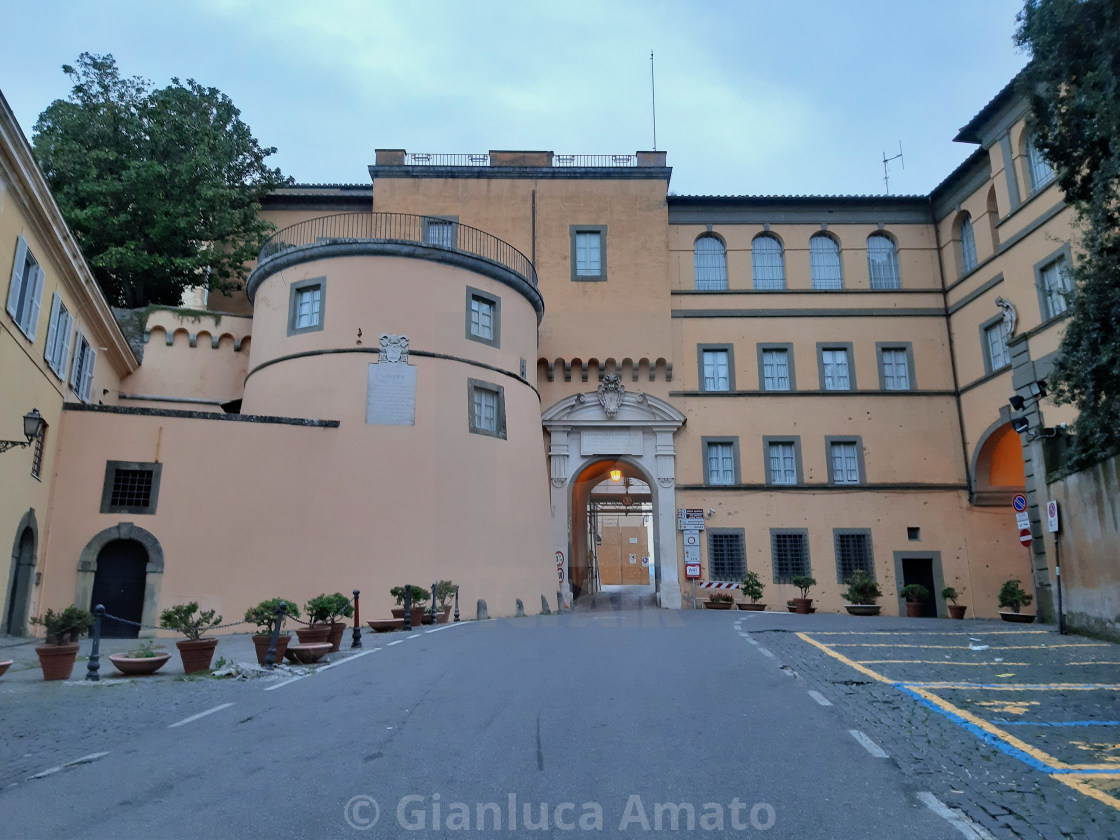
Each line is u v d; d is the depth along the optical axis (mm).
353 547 21016
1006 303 26266
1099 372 13570
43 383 17875
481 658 12336
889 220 32000
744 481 29484
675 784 6074
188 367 27141
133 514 19438
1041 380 23719
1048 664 12008
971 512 29406
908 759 6695
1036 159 25719
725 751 6938
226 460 20453
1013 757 6754
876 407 30281
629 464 29594
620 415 29500
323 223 30875
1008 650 13805
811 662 11961
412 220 30484
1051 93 13695
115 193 27609
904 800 5715
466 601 21953
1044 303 24719
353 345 22859
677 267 31438
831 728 7719
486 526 23062
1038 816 5371
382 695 9508
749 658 12305
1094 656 13016
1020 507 19766
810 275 31531
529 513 24812
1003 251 26859
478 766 6535
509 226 30703
